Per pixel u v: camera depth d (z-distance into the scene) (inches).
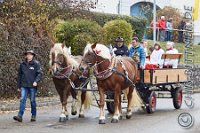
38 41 882.8
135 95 679.7
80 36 1005.8
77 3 1162.6
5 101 816.9
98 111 764.0
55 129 578.6
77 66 650.8
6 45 828.0
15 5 898.1
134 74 679.7
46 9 984.9
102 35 1047.0
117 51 719.7
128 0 1620.3
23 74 641.6
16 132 555.5
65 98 645.9
